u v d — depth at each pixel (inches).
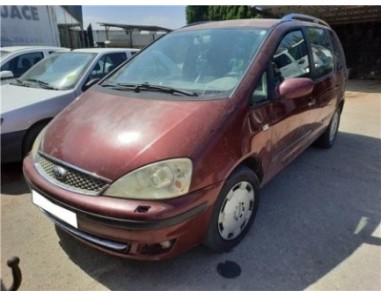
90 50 187.6
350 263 89.1
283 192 128.2
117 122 84.5
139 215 69.1
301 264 88.4
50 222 106.6
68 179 78.1
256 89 92.6
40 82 167.3
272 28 108.9
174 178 72.2
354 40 550.3
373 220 110.0
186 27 127.6
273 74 101.0
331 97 152.7
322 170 150.2
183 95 91.1
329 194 127.4
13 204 117.3
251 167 98.0
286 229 103.7
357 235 101.5
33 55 263.1
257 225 105.3
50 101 144.3
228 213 88.7
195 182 73.9
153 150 74.0
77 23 600.7
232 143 82.4
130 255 75.2
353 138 201.2
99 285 81.7
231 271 85.9
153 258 75.9
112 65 183.9
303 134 127.4
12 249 93.7
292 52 116.0
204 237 83.4
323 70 142.9
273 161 105.2
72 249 93.9
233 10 644.1
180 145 74.9
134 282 82.7
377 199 124.5
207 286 81.4
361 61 550.0
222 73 97.4
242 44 104.5
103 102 96.4
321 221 108.7
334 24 550.9
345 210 116.0
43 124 141.7
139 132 79.0
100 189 73.2
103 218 71.2
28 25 404.2
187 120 80.2
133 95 96.4
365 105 313.4
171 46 117.4
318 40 143.8
